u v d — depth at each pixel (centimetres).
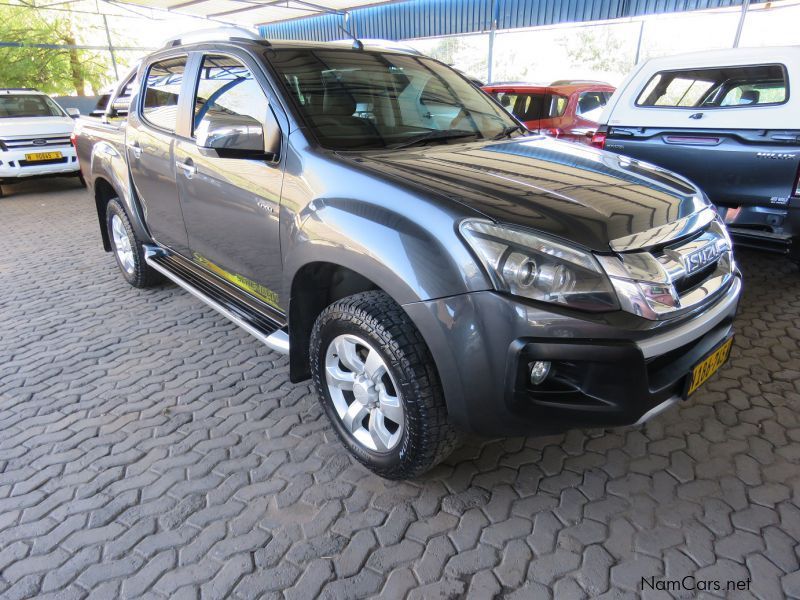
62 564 180
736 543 180
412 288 170
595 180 202
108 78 1936
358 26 1639
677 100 424
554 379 170
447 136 256
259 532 191
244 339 337
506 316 158
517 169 208
